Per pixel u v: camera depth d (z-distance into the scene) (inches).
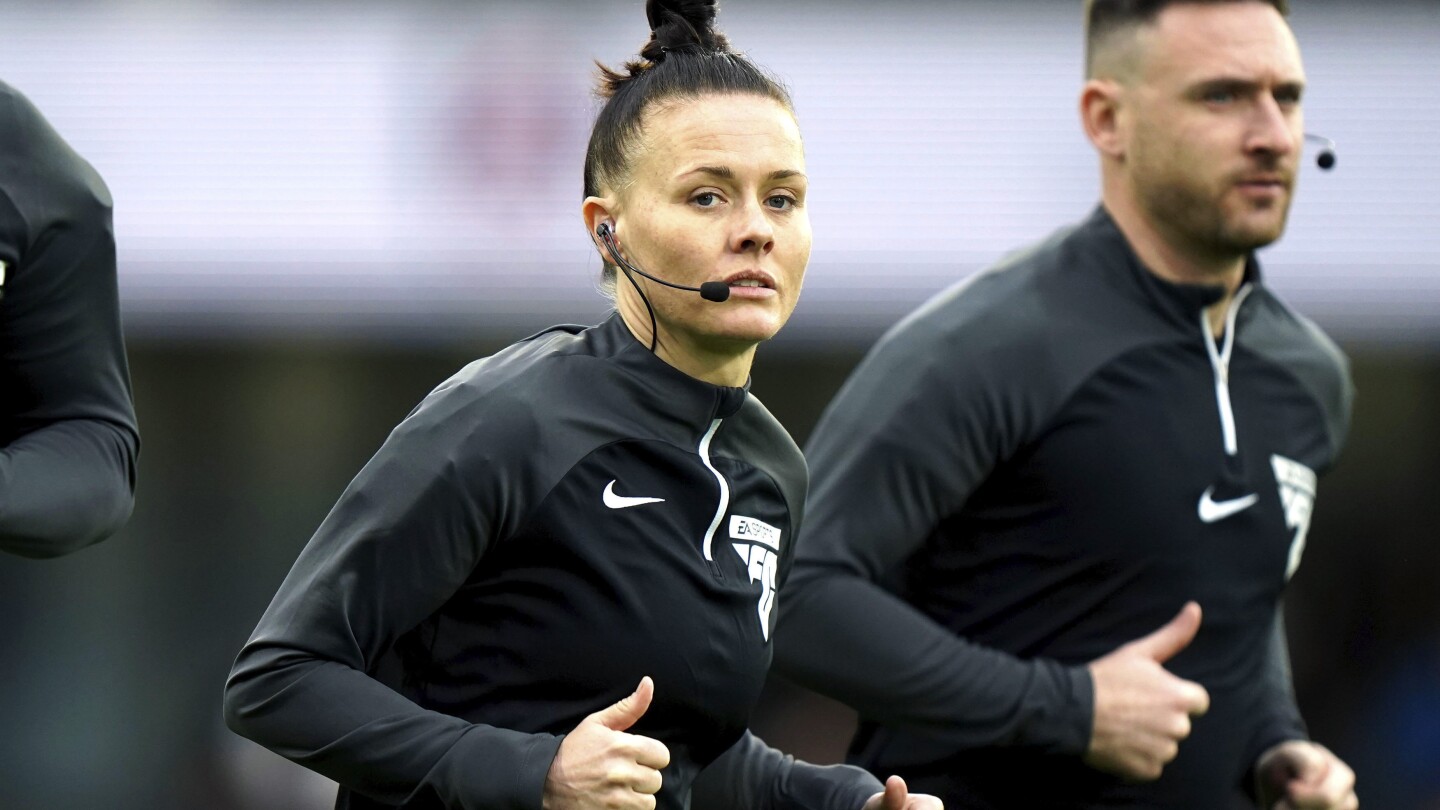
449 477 320.2
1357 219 1008.2
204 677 1273.4
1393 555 1269.7
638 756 306.0
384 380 1288.1
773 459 361.1
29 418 387.2
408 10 1008.2
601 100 348.2
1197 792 492.1
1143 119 493.7
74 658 1270.9
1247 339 516.4
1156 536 486.6
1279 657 518.0
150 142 1000.9
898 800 356.2
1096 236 507.8
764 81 335.3
